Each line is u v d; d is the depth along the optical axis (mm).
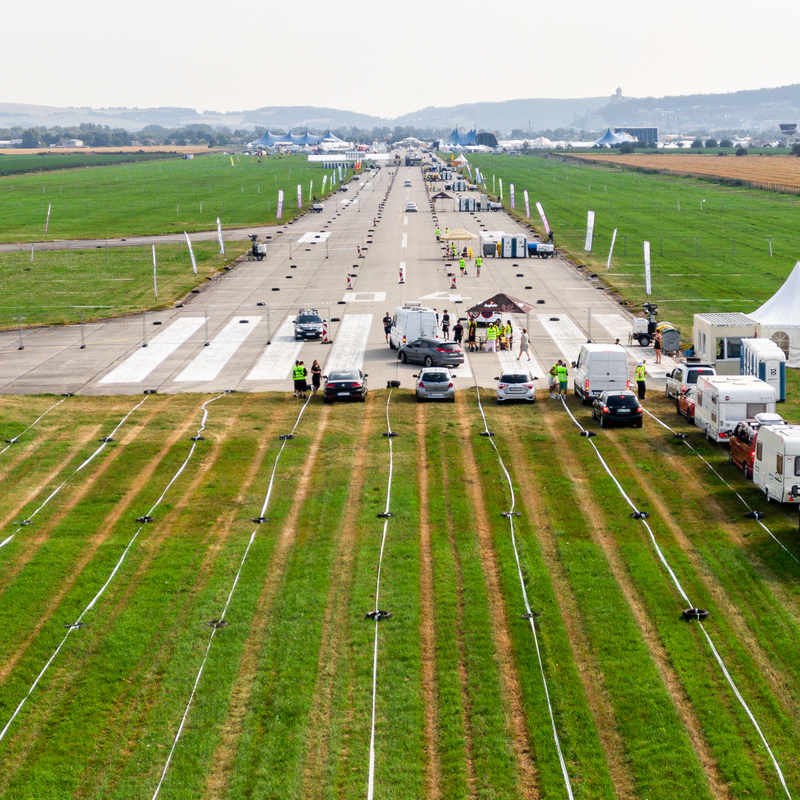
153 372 52812
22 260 96062
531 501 32344
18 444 38844
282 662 22344
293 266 92312
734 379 39188
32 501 32719
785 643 22641
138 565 27484
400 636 23344
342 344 59688
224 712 20625
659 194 165250
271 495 33062
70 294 77750
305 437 39906
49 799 18125
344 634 23531
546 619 23953
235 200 163250
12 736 19969
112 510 31812
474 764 18781
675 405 45406
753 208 140000
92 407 45000
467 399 46656
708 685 21016
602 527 29938
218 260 95375
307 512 31391
